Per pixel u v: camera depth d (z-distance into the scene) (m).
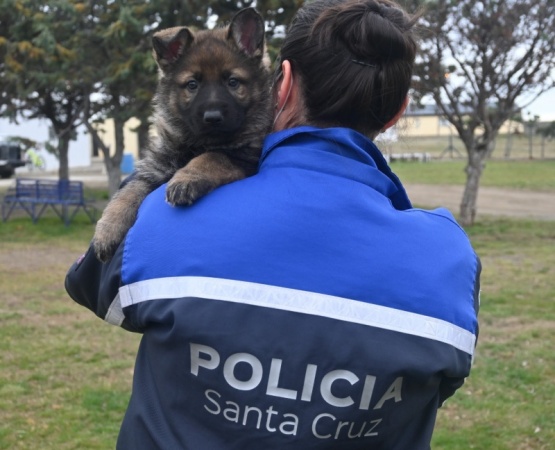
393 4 1.88
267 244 1.46
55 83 15.27
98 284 1.82
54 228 15.36
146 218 1.59
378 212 1.52
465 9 13.95
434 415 1.53
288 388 1.39
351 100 1.70
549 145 49.53
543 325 7.52
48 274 10.36
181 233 1.52
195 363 1.42
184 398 1.45
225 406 1.41
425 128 55.19
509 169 32.53
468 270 1.54
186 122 2.71
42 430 4.95
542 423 5.08
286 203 1.51
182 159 2.66
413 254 1.48
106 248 1.78
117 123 17.42
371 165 1.62
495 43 14.29
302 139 1.63
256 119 2.67
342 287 1.43
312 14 1.78
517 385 5.80
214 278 1.44
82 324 7.57
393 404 1.41
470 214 15.88
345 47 1.69
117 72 14.55
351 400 1.38
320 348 1.39
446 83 14.60
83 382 5.86
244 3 14.56
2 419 5.11
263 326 1.41
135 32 14.36
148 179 2.60
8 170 33.19
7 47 14.97
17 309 8.18
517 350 6.67
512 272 10.45
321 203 1.51
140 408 1.52
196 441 1.43
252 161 2.45
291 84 1.78
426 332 1.43
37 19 14.68
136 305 1.53
